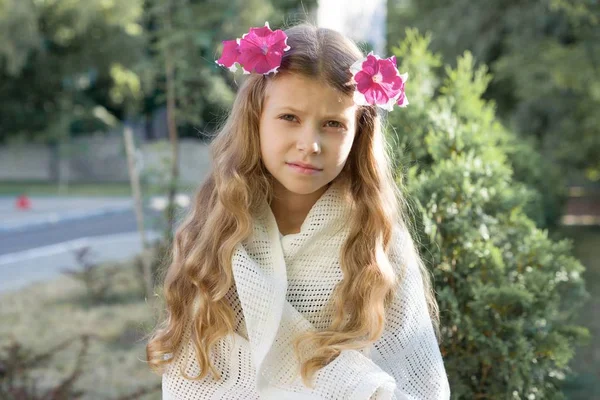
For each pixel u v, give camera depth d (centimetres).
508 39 1280
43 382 538
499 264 282
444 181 286
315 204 192
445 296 272
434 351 197
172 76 773
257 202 192
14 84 2617
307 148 173
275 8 1111
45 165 2738
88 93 2830
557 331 302
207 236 193
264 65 174
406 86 315
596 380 516
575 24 943
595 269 995
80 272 838
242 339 191
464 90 339
